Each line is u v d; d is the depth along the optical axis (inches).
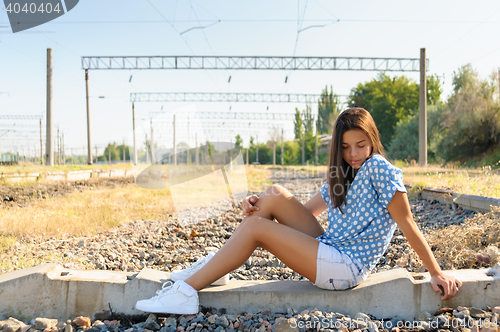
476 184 238.2
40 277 84.4
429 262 77.3
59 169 653.3
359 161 78.8
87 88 888.3
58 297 84.0
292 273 122.8
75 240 172.7
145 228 210.2
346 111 80.2
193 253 153.6
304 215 87.6
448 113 897.5
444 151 904.9
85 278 85.5
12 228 184.9
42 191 396.8
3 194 354.9
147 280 84.2
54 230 189.5
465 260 103.5
